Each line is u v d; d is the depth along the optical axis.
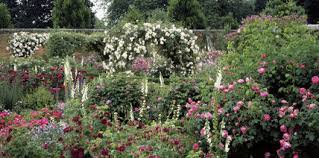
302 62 4.80
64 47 13.61
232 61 6.37
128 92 6.45
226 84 5.06
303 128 4.07
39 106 7.72
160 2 27.23
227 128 4.38
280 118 4.24
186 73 10.60
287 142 4.03
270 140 4.40
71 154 4.04
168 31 10.30
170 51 10.53
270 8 17.44
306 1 24.34
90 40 13.36
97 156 3.96
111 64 10.54
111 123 4.81
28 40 16.69
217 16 24.12
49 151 4.05
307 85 4.77
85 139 4.22
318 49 4.87
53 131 4.40
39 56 15.73
